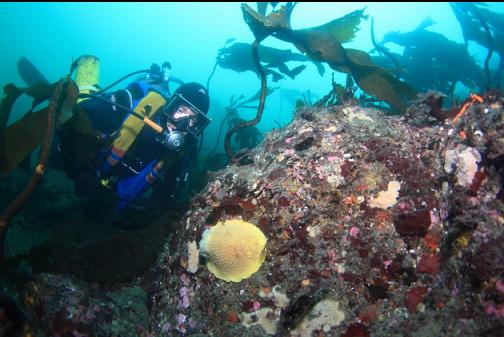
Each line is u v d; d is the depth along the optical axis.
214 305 1.79
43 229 3.56
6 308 1.64
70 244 2.41
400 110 2.64
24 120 2.49
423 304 1.54
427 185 1.71
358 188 1.77
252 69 5.16
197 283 1.87
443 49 6.45
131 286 2.26
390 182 1.75
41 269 2.28
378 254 1.64
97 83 3.97
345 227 1.71
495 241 1.40
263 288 1.72
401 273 1.60
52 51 49.81
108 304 2.02
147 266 2.29
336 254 1.68
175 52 71.25
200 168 5.08
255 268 1.75
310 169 1.87
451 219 1.56
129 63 52.78
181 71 50.69
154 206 2.98
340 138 1.98
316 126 2.13
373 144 1.89
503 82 6.30
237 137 5.33
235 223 1.86
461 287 1.46
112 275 2.22
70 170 3.18
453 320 1.45
